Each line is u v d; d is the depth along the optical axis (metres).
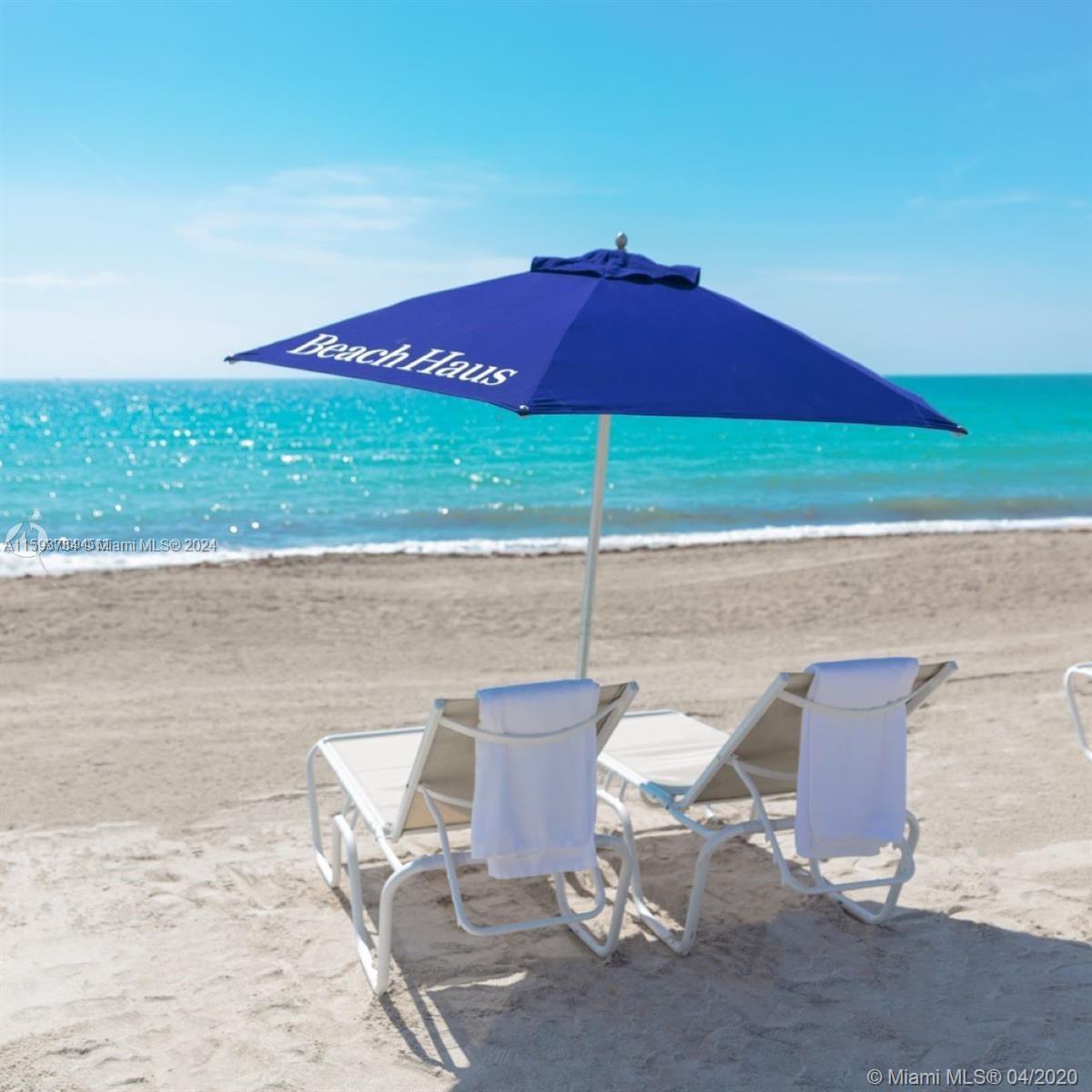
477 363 3.20
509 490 26.56
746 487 27.17
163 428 55.62
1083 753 5.98
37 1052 3.09
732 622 9.90
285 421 61.03
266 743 6.21
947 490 25.94
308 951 3.74
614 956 3.74
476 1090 2.95
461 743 3.38
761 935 3.90
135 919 3.96
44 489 27.28
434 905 4.14
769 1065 3.08
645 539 15.62
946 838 4.80
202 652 8.53
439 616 10.01
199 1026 3.25
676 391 3.08
